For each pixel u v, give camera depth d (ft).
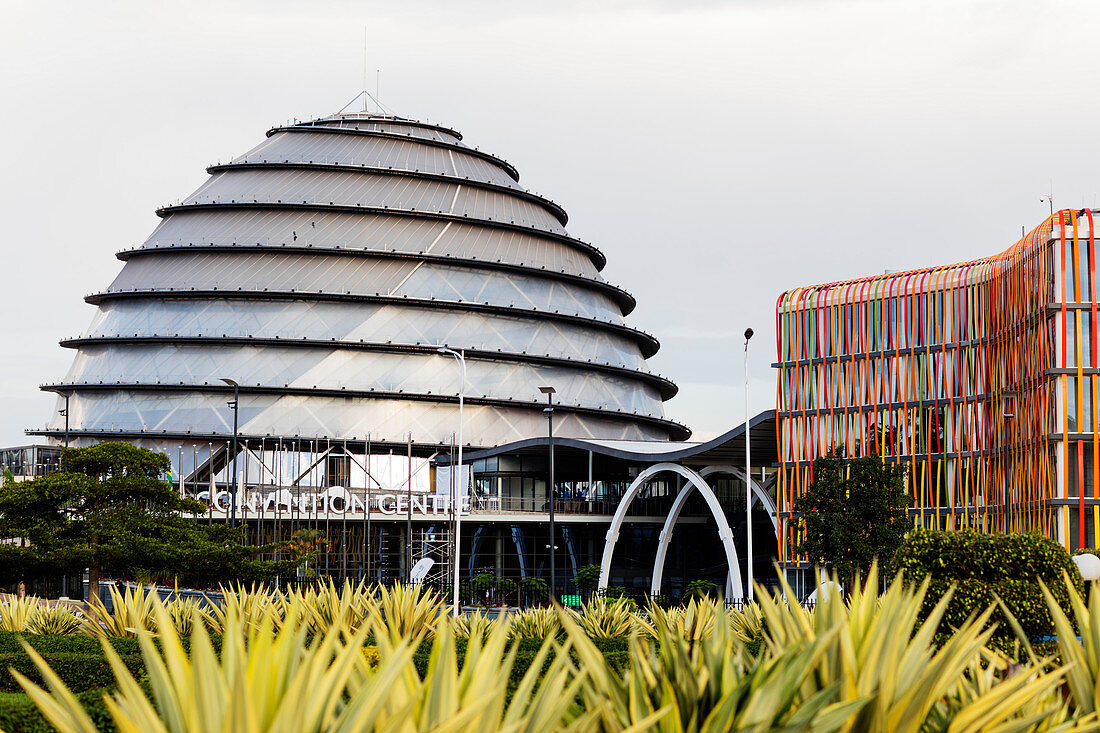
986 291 278.67
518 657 99.86
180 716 36.42
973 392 278.87
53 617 142.00
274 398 345.10
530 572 364.79
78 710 36.55
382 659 42.78
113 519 203.62
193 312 352.28
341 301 352.49
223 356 347.15
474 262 364.17
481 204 379.35
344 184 367.45
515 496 362.53
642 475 327.26
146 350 353.10
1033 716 41.75
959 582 112.06
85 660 98.63
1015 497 259.19
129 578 292.81
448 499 338.13
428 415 352.28
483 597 285.84
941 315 287.28
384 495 333.83
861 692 42.63
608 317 398.62
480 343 360.89
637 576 370.94
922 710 41.63
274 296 349.00
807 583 312.09
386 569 343.67
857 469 199.21
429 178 374.22
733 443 306.35
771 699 39.04
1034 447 248.32
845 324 303.89
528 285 377.09
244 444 328.08
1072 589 53.88
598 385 383.04
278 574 217.97
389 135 383.65
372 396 347.77
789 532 304.09
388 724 35.47
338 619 42.11
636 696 40.70
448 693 37.40
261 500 318.45
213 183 376.27
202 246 354.95
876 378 296.51
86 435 344.49
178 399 345.51
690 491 344.90
